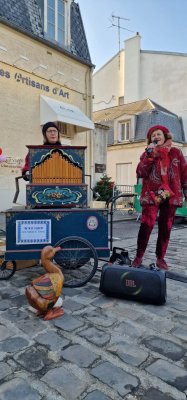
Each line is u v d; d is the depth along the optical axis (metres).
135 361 2.16
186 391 1.87
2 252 3.90
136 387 1.90
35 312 2.88
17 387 1.89
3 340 2.42
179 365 2.12
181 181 4.22
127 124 18.33
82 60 12.20
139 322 2.75
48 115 10.41
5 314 2.87
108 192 12.38
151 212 4.08
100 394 1.84
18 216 3.42
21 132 10.12
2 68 9.46
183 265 4.68
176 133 18.67
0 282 3.76
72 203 3.54
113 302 3.19
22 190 10.16
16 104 9.94
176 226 9.83
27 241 3.45
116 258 3.80
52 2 11.22
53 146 3.45
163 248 4.27
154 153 4.02
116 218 10.70
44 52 10.80
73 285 3.60
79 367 2.08
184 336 2.51
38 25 10.59
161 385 1.92
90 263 4.45
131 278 3.16
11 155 9.82
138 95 22.58
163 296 3.08
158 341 2.42
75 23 12.74
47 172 3.47
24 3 10.32
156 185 4.05
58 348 2.31
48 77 10.99
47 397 1.81
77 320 2.77
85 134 12.78
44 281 2.80
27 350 2.28
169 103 21.36
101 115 21.06
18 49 9.90
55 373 2.02
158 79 21.86
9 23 9.39
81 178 3.54
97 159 13.65
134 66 22.69
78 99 12.41
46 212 3.46
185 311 2.99
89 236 3.58
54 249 2.99
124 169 18.25
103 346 2.34
